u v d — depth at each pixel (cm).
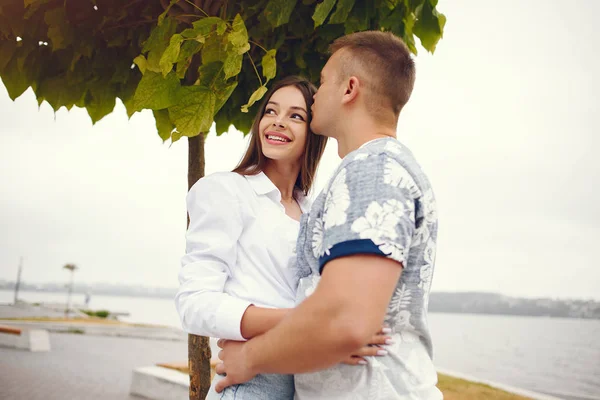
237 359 153
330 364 128
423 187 144
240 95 298
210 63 203
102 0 258
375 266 125
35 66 275
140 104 202
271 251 181
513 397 835
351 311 121
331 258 130
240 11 259
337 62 168
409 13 285
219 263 174
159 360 1523
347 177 138
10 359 1345
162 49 210
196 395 261
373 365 144
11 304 4706
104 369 1280
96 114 292
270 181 197
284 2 230
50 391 979
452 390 870
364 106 161
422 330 153
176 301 173
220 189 182
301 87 215
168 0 249
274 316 152
